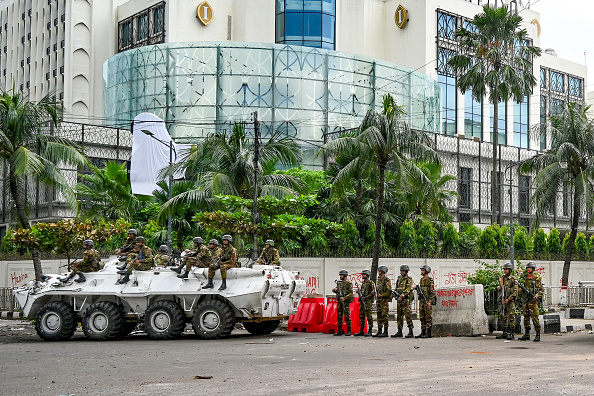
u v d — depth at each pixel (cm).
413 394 927
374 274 2922
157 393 958
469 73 4462
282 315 2003
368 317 2011
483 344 1698
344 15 6066
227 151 2977
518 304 1847
